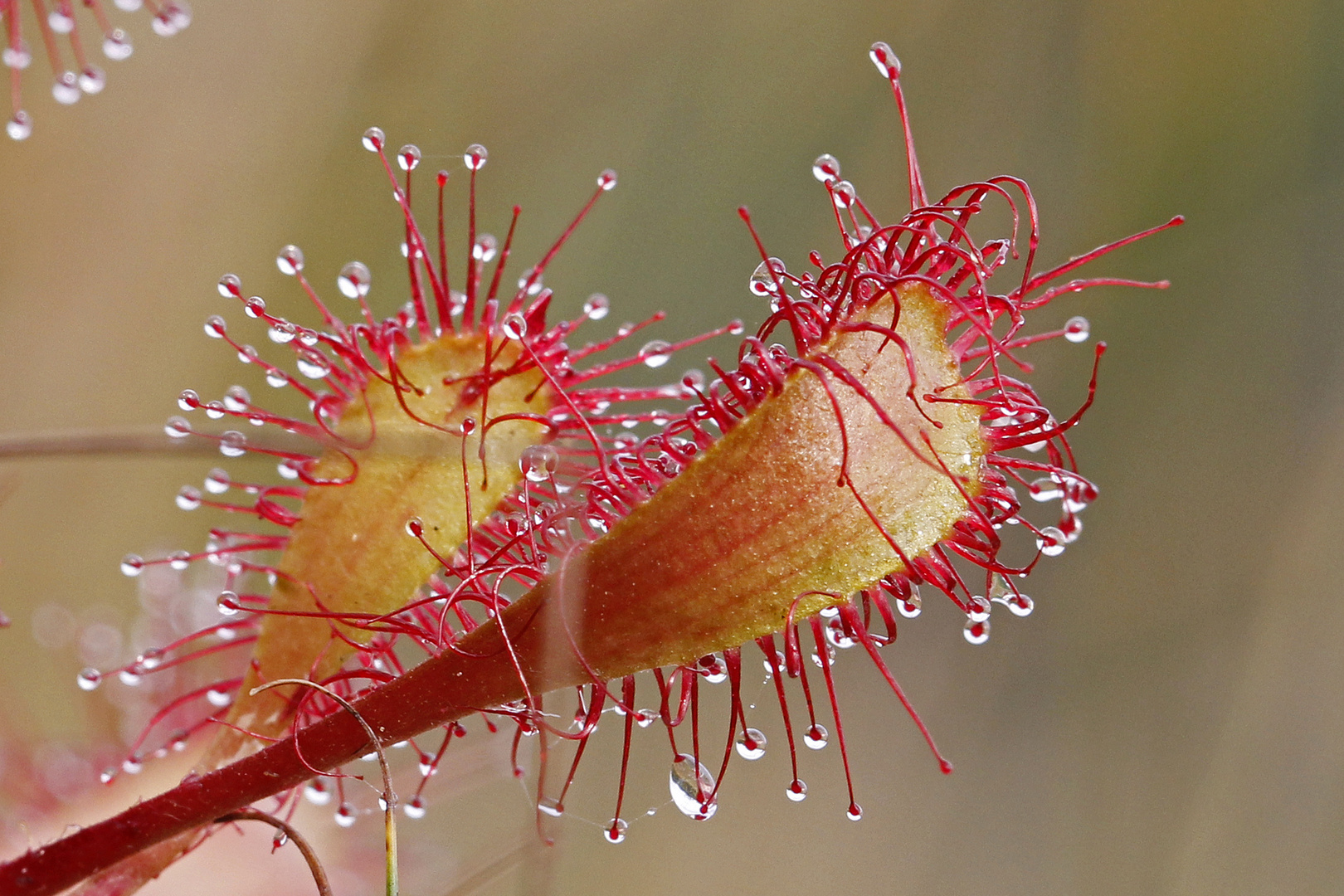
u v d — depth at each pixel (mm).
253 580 126
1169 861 168
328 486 106
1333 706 169
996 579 106
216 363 159
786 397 102
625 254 171
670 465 104
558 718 105
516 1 169
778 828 166
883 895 165
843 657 173
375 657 107
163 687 122
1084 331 105
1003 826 170
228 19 160
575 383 109
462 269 165
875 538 102
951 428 103
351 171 164
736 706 102
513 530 105
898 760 171
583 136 171
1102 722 174
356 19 164
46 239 153
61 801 119
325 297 162
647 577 101
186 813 101
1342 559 174
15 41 114
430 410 108
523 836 117
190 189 159
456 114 167
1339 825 166
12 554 146
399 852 129
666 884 158
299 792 109
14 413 150
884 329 102
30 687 136
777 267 103
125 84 156
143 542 152
